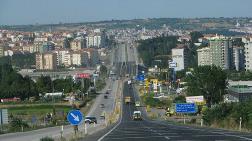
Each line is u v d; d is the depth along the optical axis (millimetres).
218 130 62656
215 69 157750
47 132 76625
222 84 157875
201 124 93062
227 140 41625
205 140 42438
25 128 93562
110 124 109562
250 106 74938
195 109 130875
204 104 143000
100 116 177875
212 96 157625
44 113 183125
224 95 176250
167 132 58000
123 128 76875
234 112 79500
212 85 156750
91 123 118938
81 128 86688
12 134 73562
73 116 45562
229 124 75750
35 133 74938
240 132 55625
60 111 177375
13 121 99875
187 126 84562
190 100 143000
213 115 90750
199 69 158500
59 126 106750
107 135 55906
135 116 150625
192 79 159500
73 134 54781
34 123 121375
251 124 68500
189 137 47156
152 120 146625
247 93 172125
